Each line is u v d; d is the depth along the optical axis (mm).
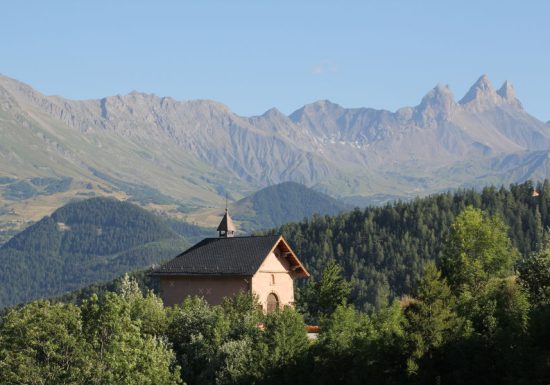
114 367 65938
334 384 69438
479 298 77375
